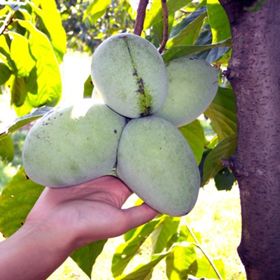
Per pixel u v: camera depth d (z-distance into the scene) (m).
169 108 0.34
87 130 0.31
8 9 0.61
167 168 0.31
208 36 0.52
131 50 0.32
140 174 0.31
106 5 0.61
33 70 0.56
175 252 0.55
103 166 0.33
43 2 0.58
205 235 1.34
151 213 0.35
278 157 0.30
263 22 0.29
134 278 0.50
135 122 0.33
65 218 0.33
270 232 0.31
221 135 0.46
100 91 0.33
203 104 0.35
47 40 0.54
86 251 0.42
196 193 0.32
